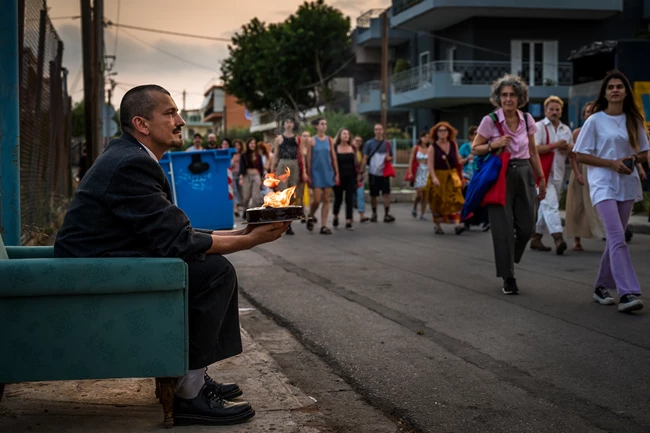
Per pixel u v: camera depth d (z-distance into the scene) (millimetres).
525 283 7902
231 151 12859
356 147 17516
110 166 3420
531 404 4090
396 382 4520
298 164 13289
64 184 16719
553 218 10141
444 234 13422
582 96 19578
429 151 13250
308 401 4004
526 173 7195
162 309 3330
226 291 3535
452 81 31875
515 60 32719
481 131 7156
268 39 46188
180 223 3418
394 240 12398
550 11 31469
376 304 6859
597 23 33125
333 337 5645
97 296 3287
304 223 15891
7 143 5121
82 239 3447
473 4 30594
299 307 6750
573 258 9742
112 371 3316
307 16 44250
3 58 5105
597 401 4129
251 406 3768
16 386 4148
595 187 6457
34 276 3211
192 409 3564
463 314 6398
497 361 4941
